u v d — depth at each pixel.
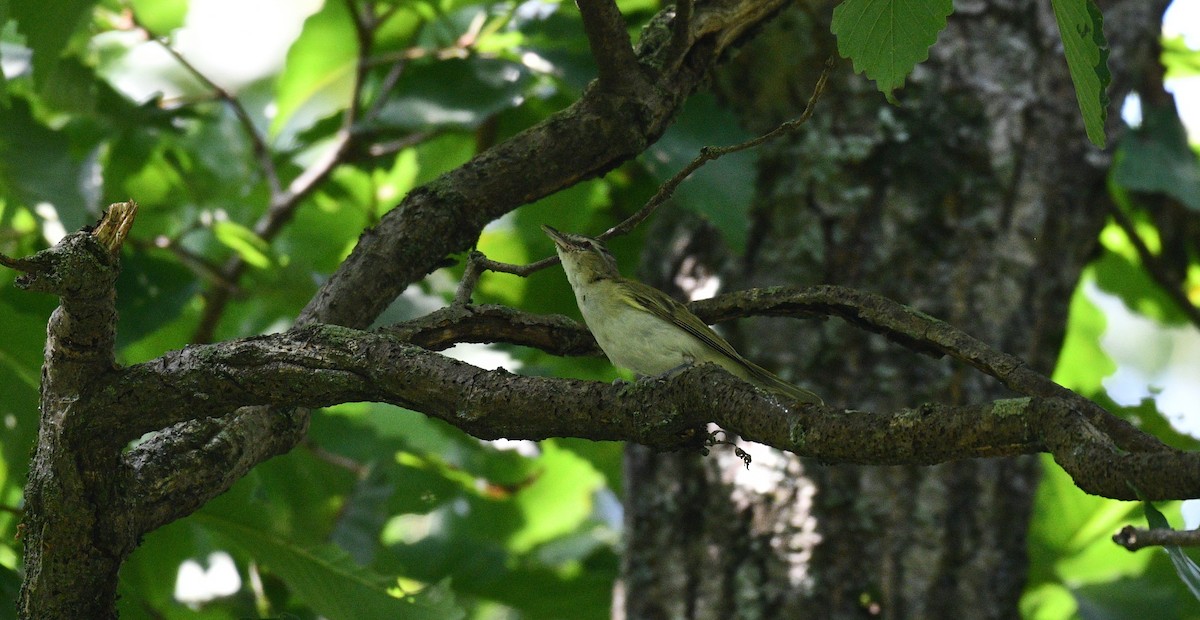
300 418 6.21
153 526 5.49
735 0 6.97
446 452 14.77
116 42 15.61
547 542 17.00
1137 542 3.77
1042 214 10.43
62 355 4.98
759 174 10.44
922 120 10.37
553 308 14.30
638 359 9.21
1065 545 14.33
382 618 7.92
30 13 8.20
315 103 13.55
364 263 6.50
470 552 14.61
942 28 5.36
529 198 6.80
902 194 10.20
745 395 4.59
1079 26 4.65
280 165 14.39
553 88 13.09
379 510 13.07
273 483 12.75
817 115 10.45
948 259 10.11
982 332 10.00
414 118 10.98
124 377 5.06
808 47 10.52
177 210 13.99
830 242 10.18
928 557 9.49
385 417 13.38
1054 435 3.89
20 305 10.51
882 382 9.83
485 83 11.23
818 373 9.91
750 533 9.69
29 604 5.33
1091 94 4.80
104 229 4.73
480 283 14.26
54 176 10.23
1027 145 10.47
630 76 6.66
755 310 6.79
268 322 13.98
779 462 9.76
